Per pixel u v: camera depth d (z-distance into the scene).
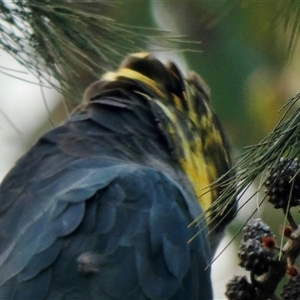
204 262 5.77
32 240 5.70
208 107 5.91
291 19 5.92
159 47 5.97
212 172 5.88
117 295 5.67
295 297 5.69
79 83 5.92
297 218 6.13
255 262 5.70
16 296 5.66
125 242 5.70
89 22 5.88
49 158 5.80
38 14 5.86
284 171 5.69
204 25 6.36
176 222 5.74
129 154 5.82
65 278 5.67
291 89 6.39
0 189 5.80
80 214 5.70
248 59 6.38
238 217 6.18
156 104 5.86
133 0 6.30
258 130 6.40
